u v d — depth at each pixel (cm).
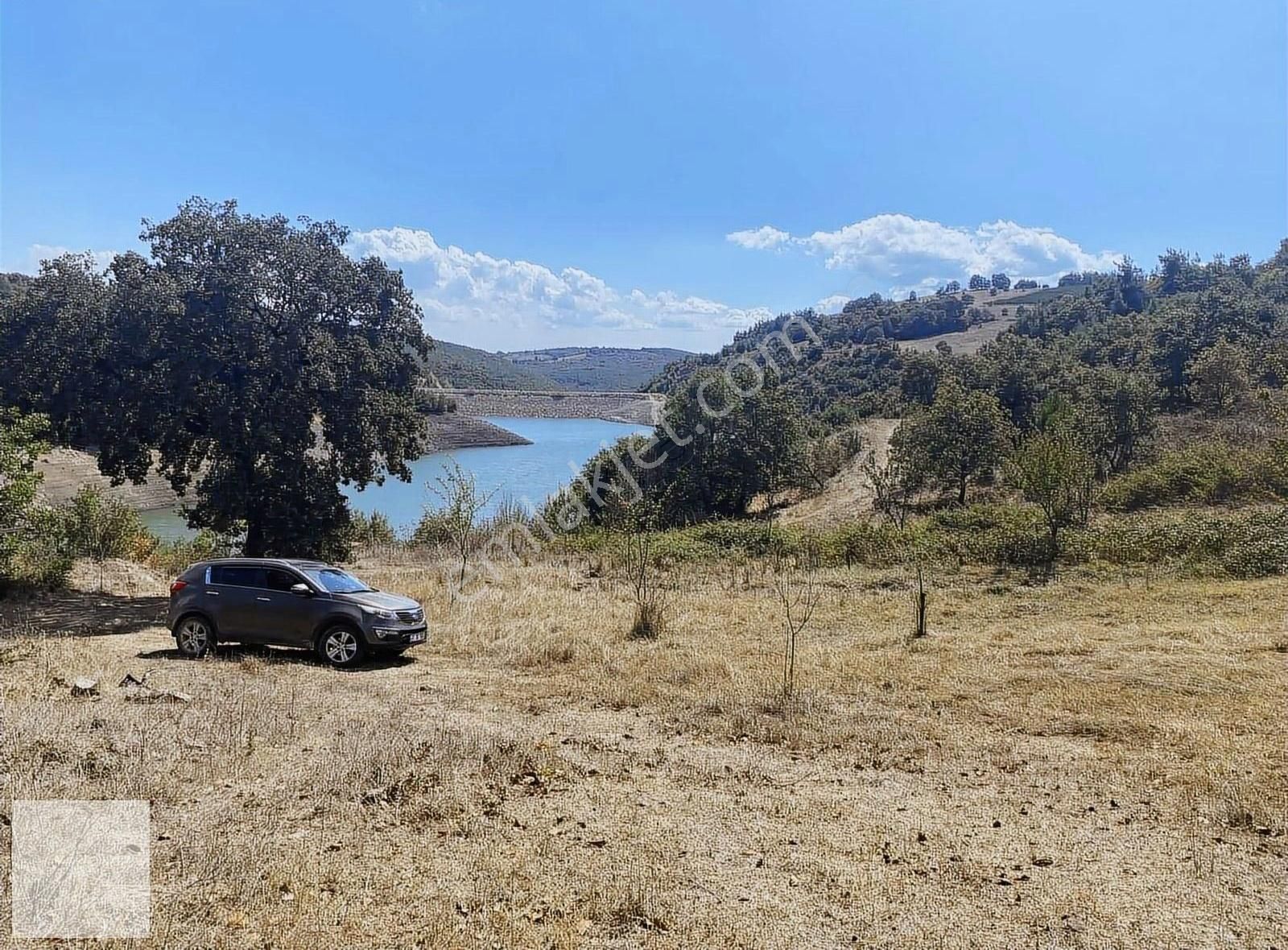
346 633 1104
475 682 1003
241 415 1545
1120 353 5212
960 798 592
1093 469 2386
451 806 549
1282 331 5122
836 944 385
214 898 406
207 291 1571
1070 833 524
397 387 1864
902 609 1491
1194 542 1830
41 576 1652
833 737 741
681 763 672
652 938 387
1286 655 1018
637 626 1324
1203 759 658
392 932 383
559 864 466
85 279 1639
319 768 616
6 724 659
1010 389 4725
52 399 1554
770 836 516
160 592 1862
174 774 588
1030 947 386
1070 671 980
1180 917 415
